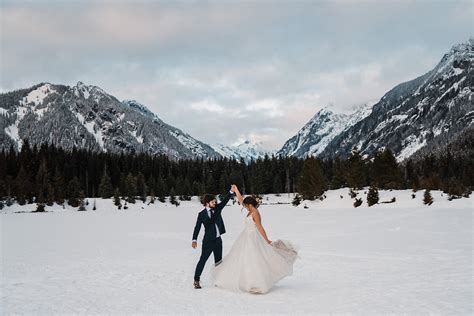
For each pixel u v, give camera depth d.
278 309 6.43
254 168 125.31
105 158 121.06
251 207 8.30
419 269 9.66
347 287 7.97
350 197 61.69
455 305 6.36
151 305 6.80
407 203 53.25
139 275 9.72
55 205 83.31
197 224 8.41
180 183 107.81
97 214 52.03
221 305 6.77
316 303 6.77
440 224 23.56
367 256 12.04
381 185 70.56
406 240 16.16
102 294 7.68
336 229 22.61
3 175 91.94
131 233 22.78
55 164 109.25
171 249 15.20
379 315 5.93
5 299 7.27
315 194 66.19
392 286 7.87
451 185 54.75
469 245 14.09
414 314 5.95
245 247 7.98
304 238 17.83
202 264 8.27
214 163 134.88
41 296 7.52
